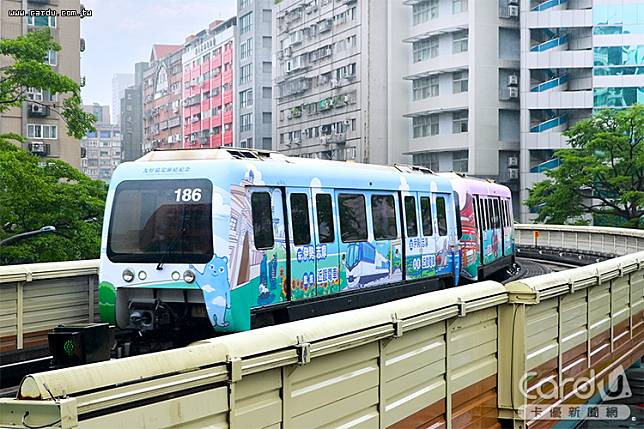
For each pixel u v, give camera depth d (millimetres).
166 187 10031
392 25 56062
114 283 10133
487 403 6340
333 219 11906
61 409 3025
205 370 3688
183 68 98562
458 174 18625
